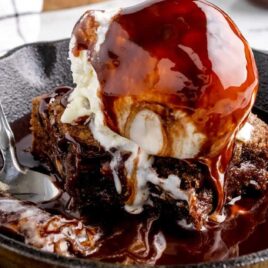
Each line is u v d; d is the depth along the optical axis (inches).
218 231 12.5
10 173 13.5
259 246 12.3
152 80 11.7
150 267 10.4
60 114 13.1
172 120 11.8
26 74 15.4
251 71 12.0
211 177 12.3
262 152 13.1
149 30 11.8
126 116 12.0
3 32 18.9
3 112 14.0
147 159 12.4
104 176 12.6
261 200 13.1
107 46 12.0
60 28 19.7
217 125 11.8
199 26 11.8
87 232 12.1
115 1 21.3
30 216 11.7
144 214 12.7
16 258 10.8
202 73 11.6
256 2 21.3
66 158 12.9
